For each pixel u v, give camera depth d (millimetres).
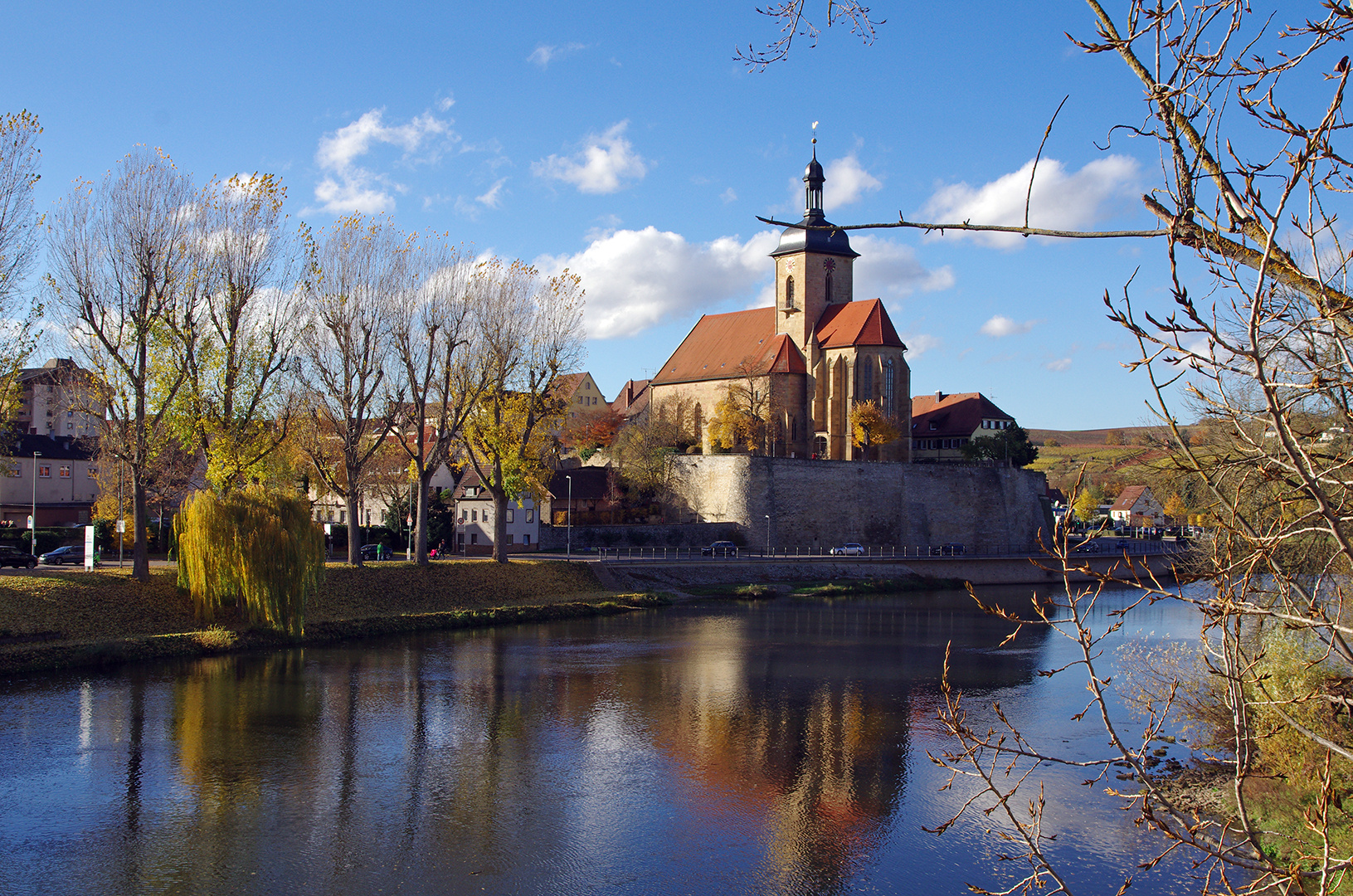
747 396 123188
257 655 51031
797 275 130125
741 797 29281
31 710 38219
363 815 27719
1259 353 6129
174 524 54281
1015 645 56125
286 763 32281
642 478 115500
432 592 67688
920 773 31406
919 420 154000
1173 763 30328
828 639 59406
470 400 72562
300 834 26281
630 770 31844
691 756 33375
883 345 121688
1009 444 131250
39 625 47469
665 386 138875
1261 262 6016
